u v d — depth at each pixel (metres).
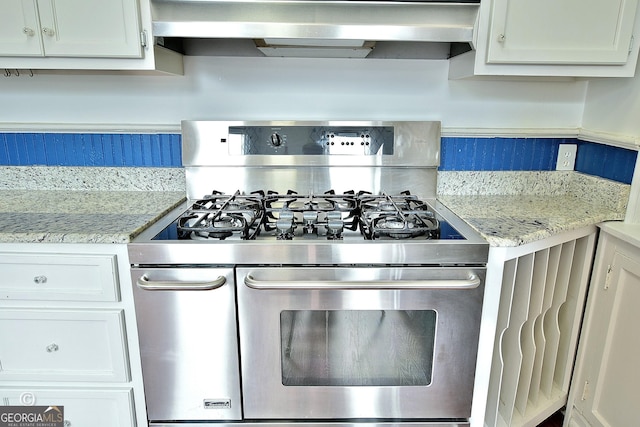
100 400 1.25
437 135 1.56
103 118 1.62
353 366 1.20
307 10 1.24
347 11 1.25
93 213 1.33
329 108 1.63
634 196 1.36
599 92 1.56
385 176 1.59
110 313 1.16
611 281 1.32
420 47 1.55
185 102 1.61
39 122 1.61
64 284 1.15
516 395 1.43
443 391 1.21
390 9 1.25
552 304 1.43
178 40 1.50
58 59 1.28
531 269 1.22
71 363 1.22
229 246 1.09
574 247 1.39
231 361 1.17
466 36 1.28
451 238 1.14
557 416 1.61
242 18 1.25
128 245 1.10
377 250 1.09
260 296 1.12
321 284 1.08
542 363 1.46
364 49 1.46
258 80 1.60
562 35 1.28
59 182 1.66
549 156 1.69
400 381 1.21
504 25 1.27
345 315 1.15
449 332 1.16
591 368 1.41
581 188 1.61
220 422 1.23
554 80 1.62
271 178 1.57
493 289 1.15
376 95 1.62
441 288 1.08
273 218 1.34
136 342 1.19
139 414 1.25
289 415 1.23
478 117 1.65
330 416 1.23
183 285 1.08
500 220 1.29
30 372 1.22
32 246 1.13
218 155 1.55
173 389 1.21
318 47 1.44
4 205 1.43
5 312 1.17
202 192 1.58
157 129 1.61
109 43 1.25
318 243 1.09
